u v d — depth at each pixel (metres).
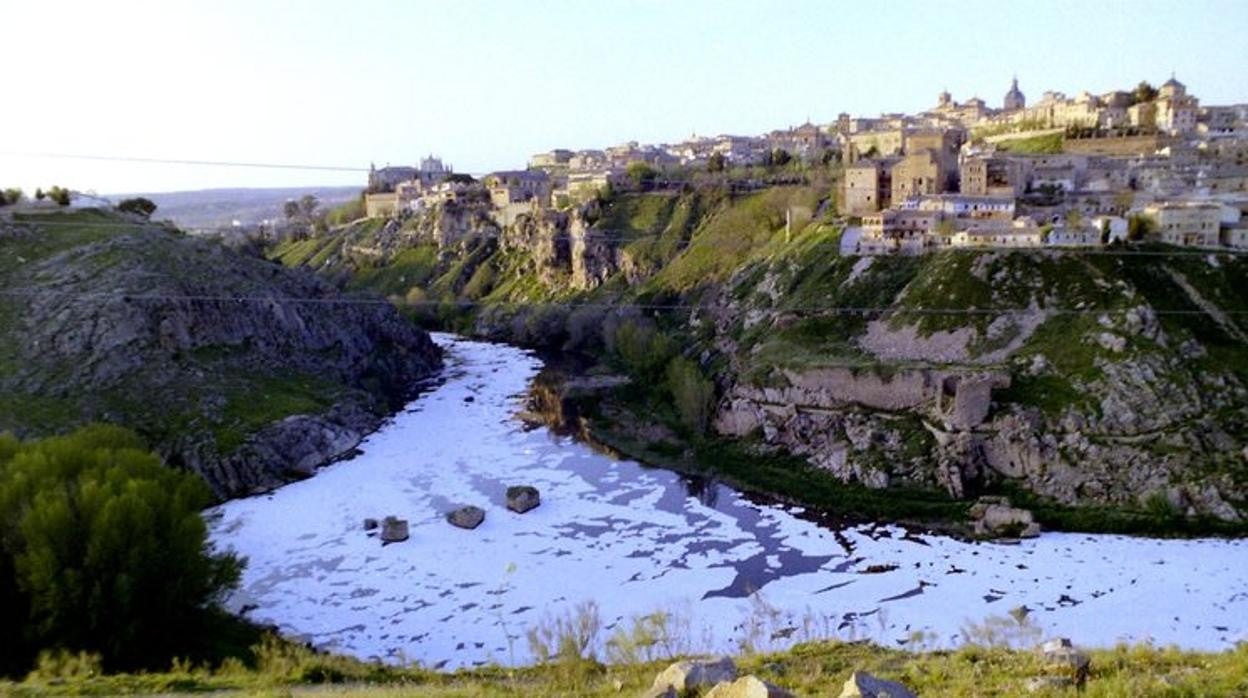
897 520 99.81
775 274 166.62
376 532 98.69
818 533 96.88
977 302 128.62
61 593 58.28
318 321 163.38
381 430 140.62
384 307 187.38
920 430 111.06
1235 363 110.19
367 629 76.00
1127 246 133.00
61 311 129.50
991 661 38.88
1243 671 32.06
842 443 114.19
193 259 153.00
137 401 120.50
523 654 70.06
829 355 130.62
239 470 113.69
